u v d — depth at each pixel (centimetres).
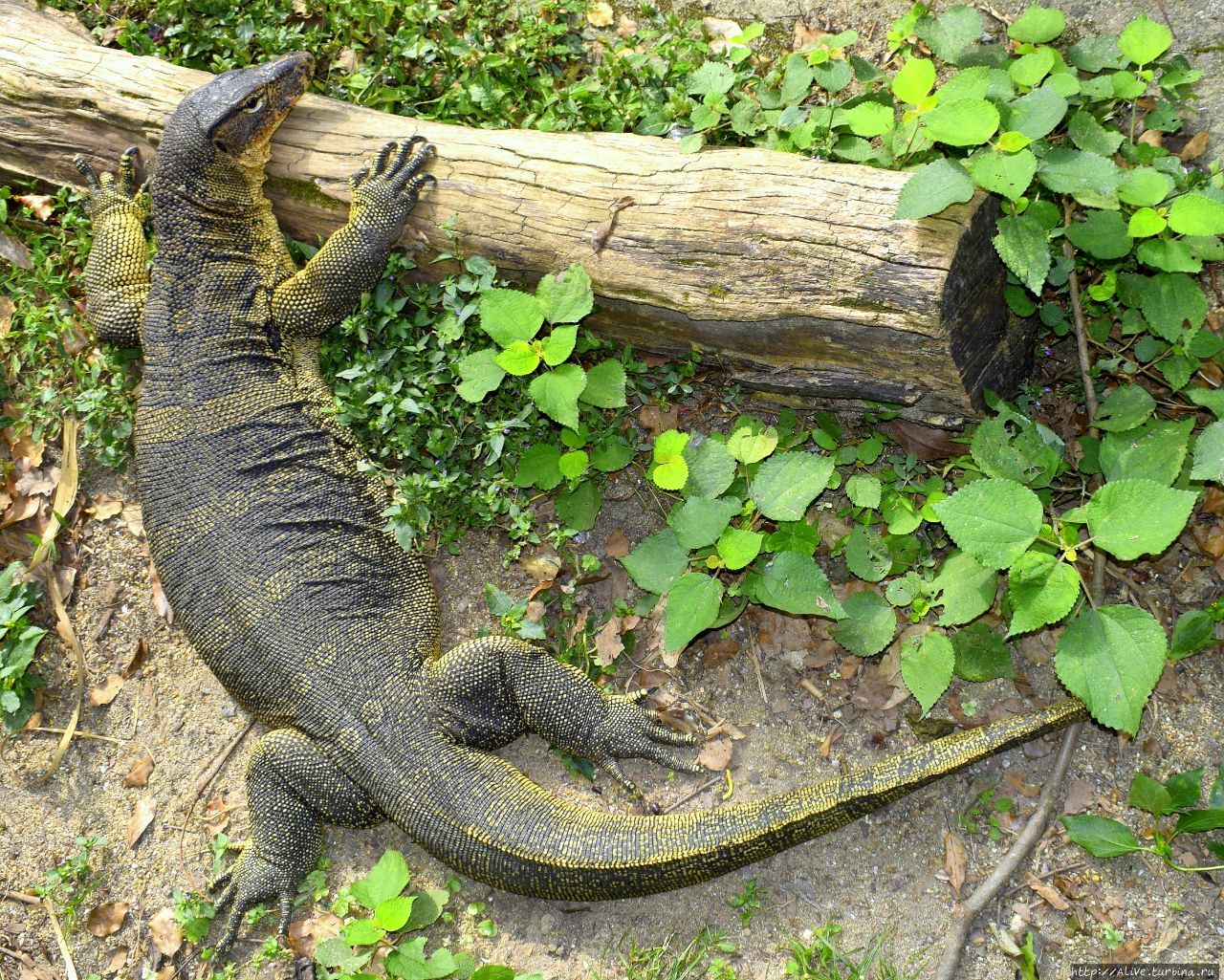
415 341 194
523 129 199
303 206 194
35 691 196
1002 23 202
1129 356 192
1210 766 182
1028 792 183
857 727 187
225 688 190
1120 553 171
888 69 203
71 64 195
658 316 186
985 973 178
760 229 179
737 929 182
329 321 194
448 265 192
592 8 209
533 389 183
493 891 186
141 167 198
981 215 177
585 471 193
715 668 190
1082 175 175
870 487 186
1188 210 176
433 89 206
